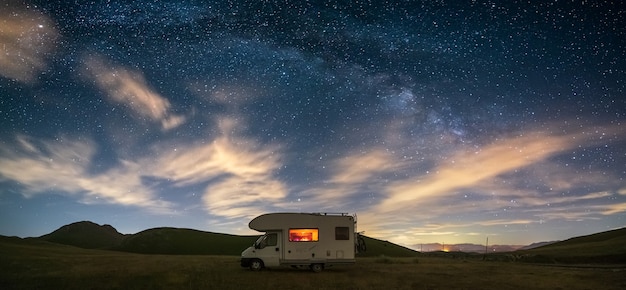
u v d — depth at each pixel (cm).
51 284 2111
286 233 2862
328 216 2906
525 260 6200
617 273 3077
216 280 2259
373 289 1969
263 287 1986
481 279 2552
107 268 3319
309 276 2544
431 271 3145
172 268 3284
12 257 4619
